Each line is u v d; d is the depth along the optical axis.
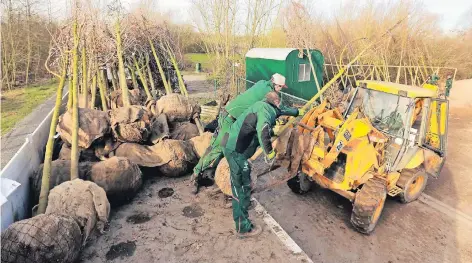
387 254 4.48
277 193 5.99
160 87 13.07
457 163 7.81
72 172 4.51
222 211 4.64
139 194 5.11
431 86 6.14
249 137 3.88
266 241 3.98
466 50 15.95
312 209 5.52
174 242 3.94
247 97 5.00
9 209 3.77
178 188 5.32
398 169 5.15
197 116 7.68
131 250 3.78
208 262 3.61
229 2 12.95
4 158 7.60
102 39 8.80
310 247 4.57
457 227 5.16
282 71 11.14
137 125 5.82
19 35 18.12
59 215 3.42
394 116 5.28
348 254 4.45
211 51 15.94
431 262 4.36
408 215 5.46
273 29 14.38
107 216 4.11
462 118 11.85
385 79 12.28
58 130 5.48
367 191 4.72
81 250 3.62
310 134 4.77
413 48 13.95
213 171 5.44
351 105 5.87
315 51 11.62
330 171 5.11
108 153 5.66
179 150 5.62
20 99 14.41
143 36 11.81
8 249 2.99
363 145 4.64
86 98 7.27
